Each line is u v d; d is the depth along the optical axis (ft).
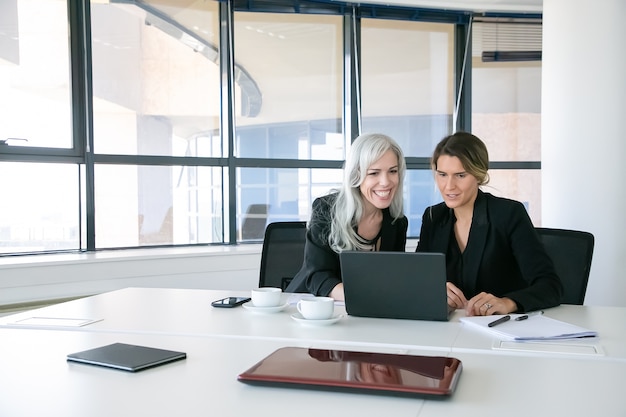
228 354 4.75
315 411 3.44
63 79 12.26
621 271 12.27
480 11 15.25
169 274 12.10
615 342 5.16
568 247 7.95
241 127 14.23
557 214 12.65
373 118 15.20
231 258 12.76
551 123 12.70
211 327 5.78
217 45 13.82
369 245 7.73
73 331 5.63
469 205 7.50
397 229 7.74
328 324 5.88
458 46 15.55
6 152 11.61
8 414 3.45
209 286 12.53
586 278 7.74
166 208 13.53
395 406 3.51
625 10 11.98
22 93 11.84
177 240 13.71
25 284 10.68
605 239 12.24
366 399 3.63
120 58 12.82
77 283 11.20
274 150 14.53
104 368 4.35
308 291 7.96
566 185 12.48
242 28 14.08
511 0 14.73
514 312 6.31
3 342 5.18
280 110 14.52
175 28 13.34
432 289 5.97
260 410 3.46
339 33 14.92
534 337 5.18
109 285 11.53
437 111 15.60
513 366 4.41
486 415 3.38
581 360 4.60
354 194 7.39
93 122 12.59
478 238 7.30
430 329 5.70
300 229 9.41
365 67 15.07
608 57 12.02
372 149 7.22
